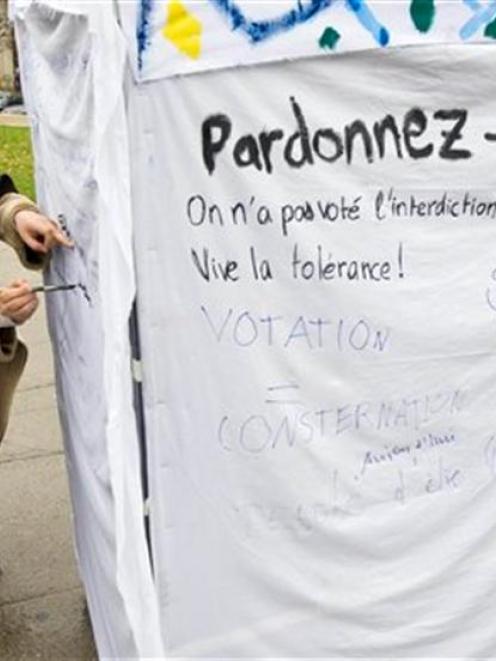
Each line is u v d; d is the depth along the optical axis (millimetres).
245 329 2271
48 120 2643
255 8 2080
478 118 2309
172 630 2416
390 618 2588
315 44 2135
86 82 2182
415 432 2471
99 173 2070
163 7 2023
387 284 2346
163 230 2158
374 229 2303
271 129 2168
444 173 2320
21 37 2980
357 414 2410
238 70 2111
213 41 2074
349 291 2320
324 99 2188
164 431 2275
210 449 2320
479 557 2625
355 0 2133
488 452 2551
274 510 2408
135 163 2102
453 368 2453
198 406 2283
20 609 3486
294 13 2105
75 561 3756
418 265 2355
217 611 2445
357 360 2373
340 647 2572
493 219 2389
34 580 3656
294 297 2285
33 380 5480
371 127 2238
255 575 2445
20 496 4266
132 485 2176
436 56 2215
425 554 2572
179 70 2066
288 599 2488
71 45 2287
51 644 3305
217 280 2223
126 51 2023
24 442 4785
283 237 2240
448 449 2516
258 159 2180
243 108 2137
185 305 2213
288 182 2213
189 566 2387
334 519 2461
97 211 2215
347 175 2252
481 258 2402
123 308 2111
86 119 2230
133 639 2297
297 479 2400
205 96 2105
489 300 2436
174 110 2094
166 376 2242
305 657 2551
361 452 2443
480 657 2713
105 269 2125
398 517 2518
